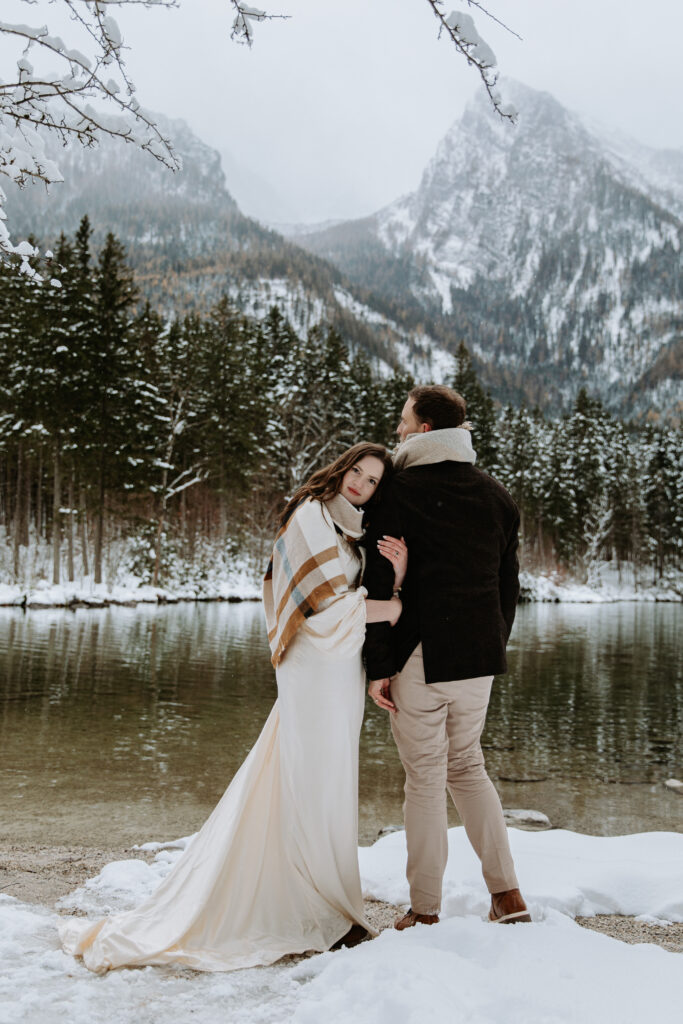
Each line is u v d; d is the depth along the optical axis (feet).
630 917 9.31
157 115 10.93
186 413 111.24
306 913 7.77
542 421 254.27
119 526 108.27
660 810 18.61
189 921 7.36
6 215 11.51
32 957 7.11
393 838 12.20
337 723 7.91
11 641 46.93
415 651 8.38
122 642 49.47
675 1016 5.54
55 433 87.71
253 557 125.49
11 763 19.84
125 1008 5.98
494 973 6.27
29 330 88.99
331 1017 5.55
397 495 8.59
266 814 7.96
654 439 224.12
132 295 91.76
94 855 12.26
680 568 217.15
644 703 35.73
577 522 196.44
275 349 159.43
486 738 27.07
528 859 10.78
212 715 27.50
